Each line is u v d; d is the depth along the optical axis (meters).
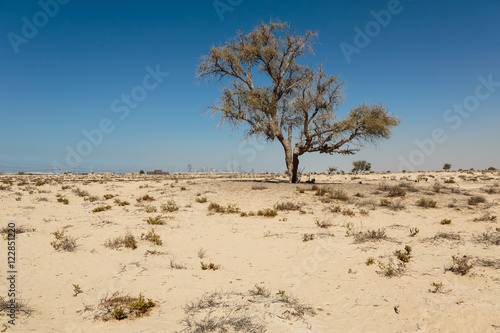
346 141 24.89
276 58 27.39
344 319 4.62
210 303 5.21
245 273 7.02
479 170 57.97
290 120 26.97
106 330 4.30
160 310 4.98
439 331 4.12
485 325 4.15
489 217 12.27
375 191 21.44
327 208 16.12
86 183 34.47
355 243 8.98
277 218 14.00
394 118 24.17
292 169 28.44
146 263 7.66
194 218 14.35
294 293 5.73
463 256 7.05
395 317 4.59
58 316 4.70
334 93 25.38
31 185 31.53
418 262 6.96
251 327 4.34
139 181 40.22
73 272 6.88
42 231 11.19
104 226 12.19
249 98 24.62
